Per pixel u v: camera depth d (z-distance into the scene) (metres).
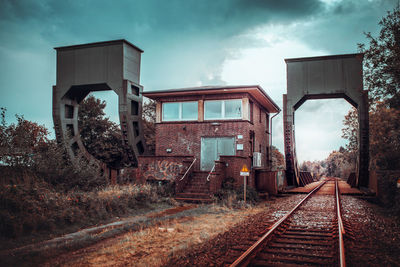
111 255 7.46
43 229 9.72
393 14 16.66
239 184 19.73
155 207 15.40
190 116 23.48
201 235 9.11
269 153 31.05
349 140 39.56
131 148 26.50
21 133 14.56
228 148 22.27
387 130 28.59
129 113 26.27
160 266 6.46
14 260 7.12
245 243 7.89
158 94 23.36
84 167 17.84
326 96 26.59
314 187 30.98
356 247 7.60
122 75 26.22
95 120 32.16
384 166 30.80
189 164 20.70
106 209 12.76
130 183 20.38
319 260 6.54
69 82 27.36
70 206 11.45
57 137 27.42
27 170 14.03
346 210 14.60
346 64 24.98
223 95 22.84
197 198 18.06
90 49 27.12
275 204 17.36
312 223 10.98
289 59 25.94
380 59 16.92
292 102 25.80
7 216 9.11
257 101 26.02
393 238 8.89
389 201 17.14
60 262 7.02
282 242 8.09
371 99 17.97
